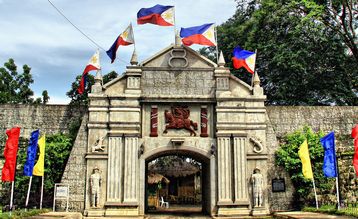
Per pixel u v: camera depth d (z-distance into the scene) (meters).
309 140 25.47
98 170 23.89
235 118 24.94
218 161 24.36
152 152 24.44
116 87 25.03
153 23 25.78
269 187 24.55
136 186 23.81
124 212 23.31
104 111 24.66
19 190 25.03
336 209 20.08
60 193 23.22
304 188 24.67
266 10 35.28
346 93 34.97
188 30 25.73
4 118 26.81
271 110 27.61
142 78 25.20
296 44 34.47
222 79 25.42
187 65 25.58
